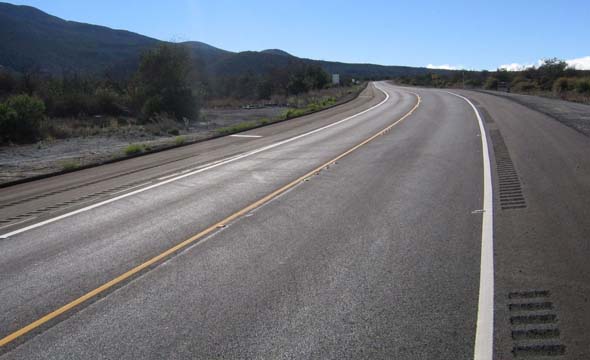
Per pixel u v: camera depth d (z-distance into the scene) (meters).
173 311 5.79
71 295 6.46
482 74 93.44
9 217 11.39
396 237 8.03
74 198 13.14
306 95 63.44
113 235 9.20
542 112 26.91
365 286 6.19
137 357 4.84
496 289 5.89
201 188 13.24
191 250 7.99
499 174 12.36
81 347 5.10
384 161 15.60
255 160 17.92
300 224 9.12
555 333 4.85
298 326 5.27
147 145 23.72
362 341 4.90
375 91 71.38
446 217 8.98
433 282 6.19
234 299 6.02
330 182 12.84
